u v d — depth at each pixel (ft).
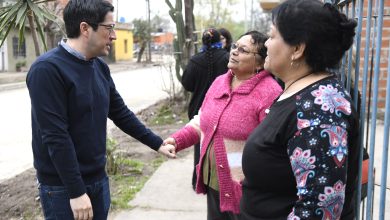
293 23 5.49
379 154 16.38
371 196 6.59
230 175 9.07
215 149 9.20
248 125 8.85
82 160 8.27
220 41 16.11
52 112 7.66
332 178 5.07
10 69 88.48
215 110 9.27
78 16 7.90
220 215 9.69
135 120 9.87
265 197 5.98
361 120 6.73
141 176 18.01
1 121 33.63
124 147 23.04
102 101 8.55
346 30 5.44
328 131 5.13
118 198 15.37
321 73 5.72
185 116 31.68
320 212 5.10
